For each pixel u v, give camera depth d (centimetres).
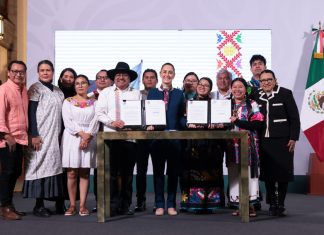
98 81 624
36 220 503
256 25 832
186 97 598
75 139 529
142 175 582
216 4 833
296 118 527
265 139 528
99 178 491
